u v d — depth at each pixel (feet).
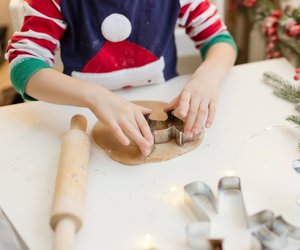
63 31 2.67
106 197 1.85
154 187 1.90
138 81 2.79
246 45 4.43
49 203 1.85
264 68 2.88
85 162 1.93
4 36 4.05
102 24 2.63
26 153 2.16
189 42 3.59
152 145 2.07
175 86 2.78
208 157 2.06
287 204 1.79
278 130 2.24
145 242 1.63
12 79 2.52
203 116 2.21
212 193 1.76
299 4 3.34
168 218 1.74
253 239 1.57
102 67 2.75
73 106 2.42
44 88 2.37
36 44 2.54
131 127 2.06
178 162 2.03
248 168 1.99
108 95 2.23
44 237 1.68
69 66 2.80
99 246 1.63
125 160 2.03
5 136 2.29
